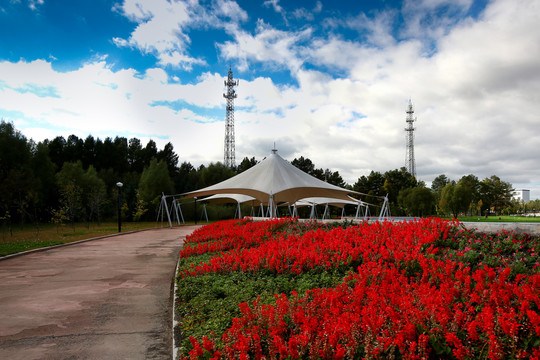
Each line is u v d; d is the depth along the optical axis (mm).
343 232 9742
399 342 2832
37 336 4918
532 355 2820
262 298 5258
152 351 4422
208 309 5188
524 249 7020
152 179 45688
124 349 4484
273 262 6992
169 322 5512
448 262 5156
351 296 4227
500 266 5695
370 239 8039
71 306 6367
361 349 2969
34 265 10711
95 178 41938
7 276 9055
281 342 2971
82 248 15156
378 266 5434
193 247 11945
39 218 40438
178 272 8242
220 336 3889
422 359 2791
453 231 8281
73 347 4539
